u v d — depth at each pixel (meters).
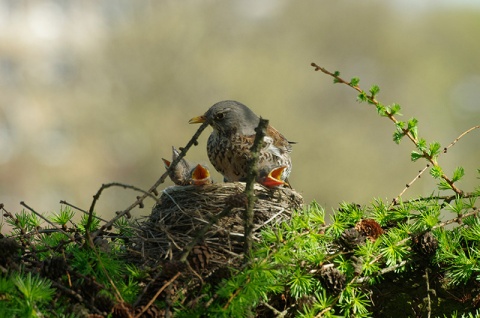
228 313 3.27
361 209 4.22
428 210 4.04
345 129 36.41
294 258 3.62
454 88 42.81
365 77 40.72
